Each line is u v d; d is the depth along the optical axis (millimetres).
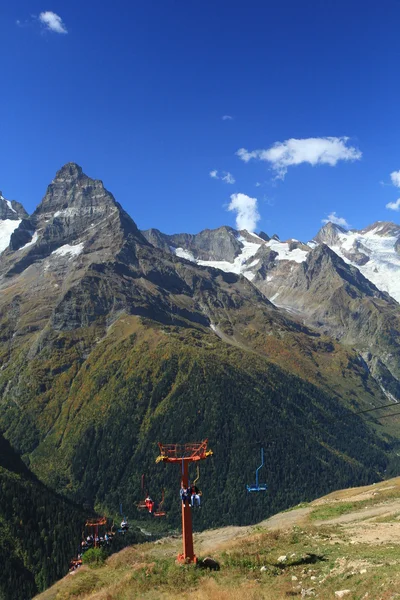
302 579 41312
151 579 48594
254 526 84500
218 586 42375
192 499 49094
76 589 58219
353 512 78438
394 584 34188
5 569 174625
